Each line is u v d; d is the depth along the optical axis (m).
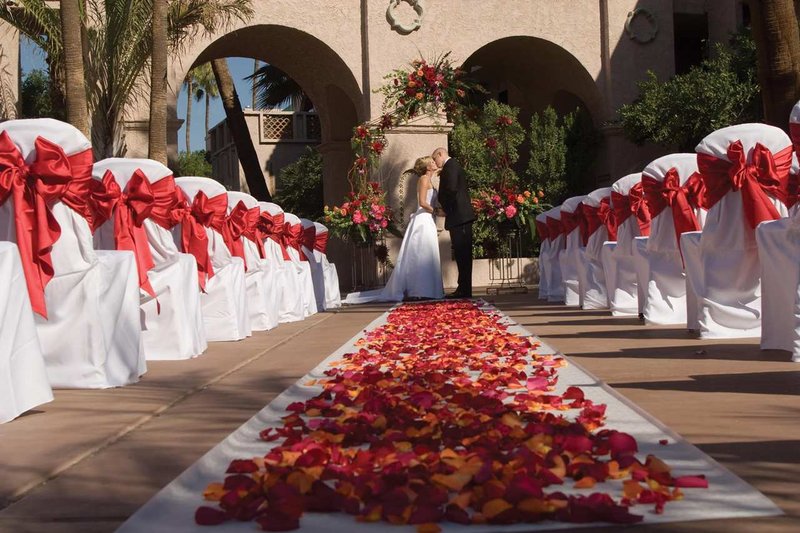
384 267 16.72
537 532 1.96
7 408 3.37
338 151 19.36
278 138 29.91
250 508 2.09
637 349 5.33
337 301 11.93
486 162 18.14
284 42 17.59
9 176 3.97
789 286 4.68
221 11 14.59
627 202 7.69
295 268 9.38
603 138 18.80
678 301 6.98
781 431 2.85
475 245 18.34
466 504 2.07
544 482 2.25
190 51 16.20
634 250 7.23
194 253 6.39
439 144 17.16
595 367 4.61
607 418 3.17
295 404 3.48
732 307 5.63
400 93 15.19
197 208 6.45
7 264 3.43
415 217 12.34
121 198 5.16
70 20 10.70
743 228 5.50
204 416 3.56
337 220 14.34
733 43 17.86
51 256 4.19
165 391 4.25
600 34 18.64
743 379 3.97
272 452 2.58
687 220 6.43
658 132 17.22
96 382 4.27
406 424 2.91
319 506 2.12
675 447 2.68
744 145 5.38
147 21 12.67
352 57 17.25
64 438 3.10
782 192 5.39
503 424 2.82
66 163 4.03
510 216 13.83
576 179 18.77
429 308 10.01
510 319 8.27
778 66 8.76
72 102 10.74
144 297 5.45
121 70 12.69
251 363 5.43
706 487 2.23
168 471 2.61
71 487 2.46
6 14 12.53
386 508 2.04
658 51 18.67
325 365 5.05
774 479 2.30
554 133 18.78
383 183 16.92
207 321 6.75
